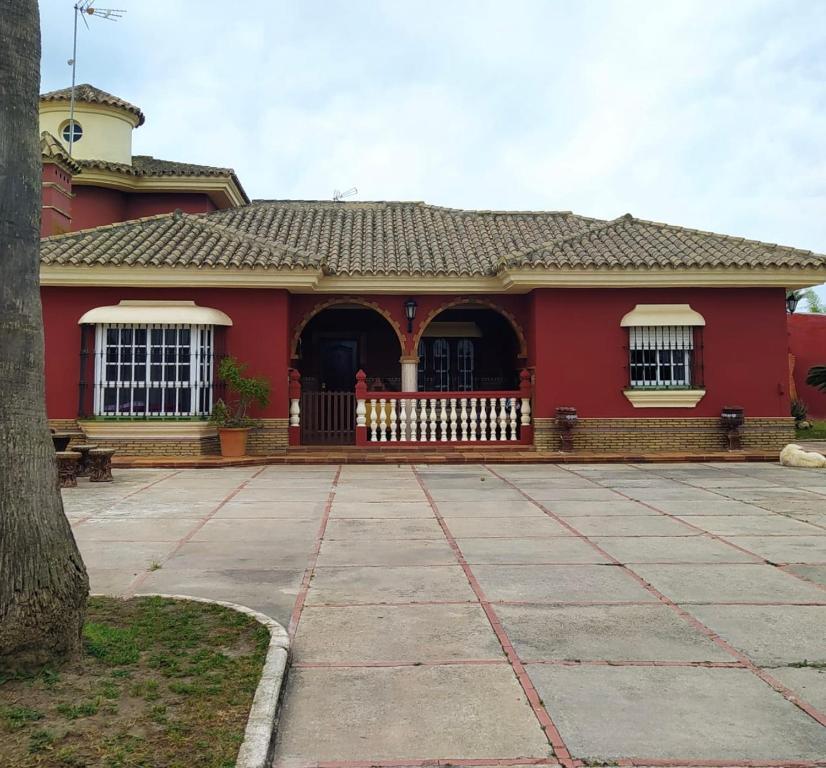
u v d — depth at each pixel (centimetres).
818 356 2606
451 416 1566
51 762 321
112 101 2073
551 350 1538
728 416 1494
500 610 548
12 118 406
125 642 457
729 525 852
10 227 401
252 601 571
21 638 393
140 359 1463
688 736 360
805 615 537
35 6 428
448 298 1633
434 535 800
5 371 395
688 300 1555
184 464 1373
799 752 345
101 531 819
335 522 870
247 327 1512
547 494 1071
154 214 2094
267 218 1872
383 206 2041
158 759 325
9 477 394
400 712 388
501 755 345
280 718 381
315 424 1606
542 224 1895
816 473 1297
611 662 451
